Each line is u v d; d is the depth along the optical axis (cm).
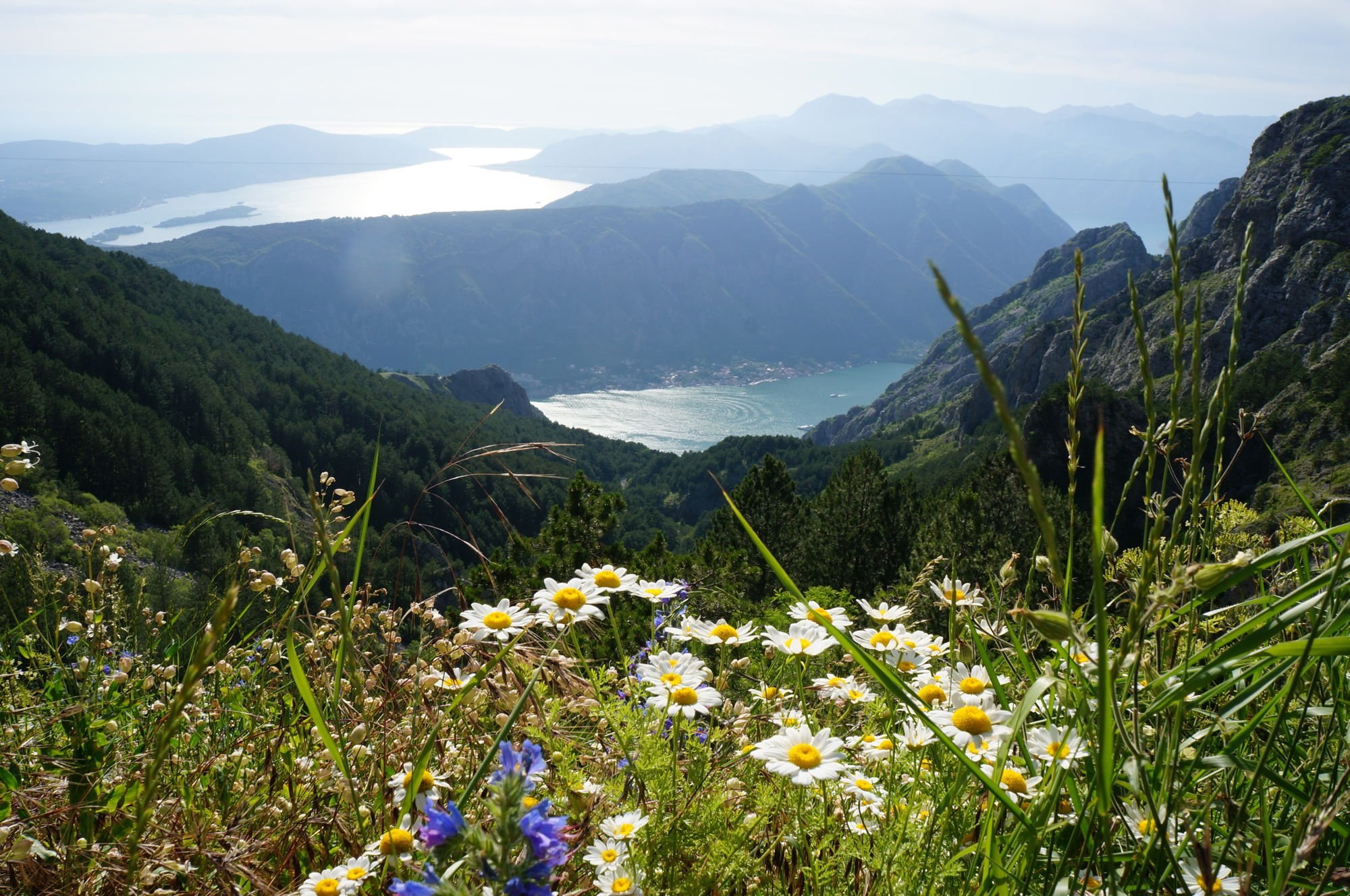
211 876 204
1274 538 212
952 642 201
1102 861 148
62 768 227
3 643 268
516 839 110
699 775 196
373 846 178
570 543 1218
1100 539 100
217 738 270
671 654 216
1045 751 162
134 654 288
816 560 2697
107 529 299
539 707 219
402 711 253
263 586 267
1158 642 169
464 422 15275
